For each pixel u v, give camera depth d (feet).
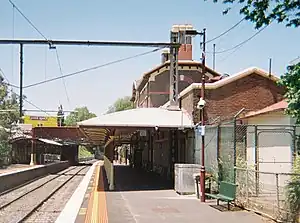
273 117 65.77
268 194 52.90
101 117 74.64
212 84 80.02
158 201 58.59
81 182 106.63
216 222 41.65
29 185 106.01
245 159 59.82
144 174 125.90
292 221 38.19
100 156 390.42
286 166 63.10
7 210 60.34
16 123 203.00
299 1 27.55
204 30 58.13
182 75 126.52
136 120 74.18
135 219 44.01
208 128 66.74
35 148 192.95
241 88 81.05
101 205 54.95
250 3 28.25
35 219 52.34
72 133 187.21
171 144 97.09
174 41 76.02
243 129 65.26
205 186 60.54
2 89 206.69
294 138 58.70
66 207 57.16
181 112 78.95
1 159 170.60
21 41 65.77
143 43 70.33
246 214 46.21
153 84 138.51
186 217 44.80
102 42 68.28
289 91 31.17
